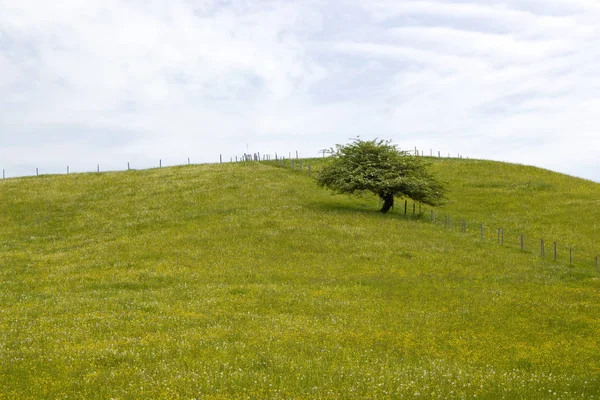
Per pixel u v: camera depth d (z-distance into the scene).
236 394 13.59
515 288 32.84
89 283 33.19
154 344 19.28
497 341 21.88
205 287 31.55
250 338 20.36
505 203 66.12
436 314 26.44
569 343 21.80
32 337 20.33
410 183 55.72
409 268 37.84
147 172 82.69
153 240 45.41
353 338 21.05
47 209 59.97
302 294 30.19
